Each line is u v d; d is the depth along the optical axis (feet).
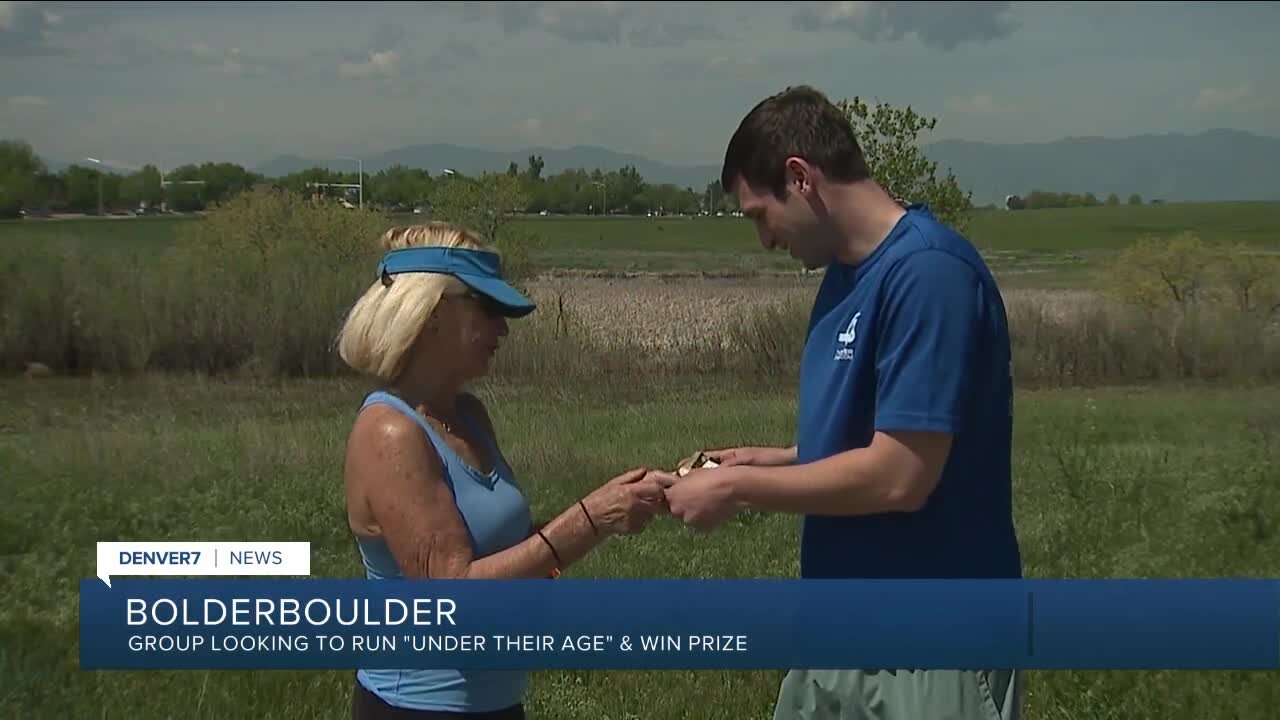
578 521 9.91
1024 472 33.86
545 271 169.17
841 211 9.75
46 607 22.00
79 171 269.23
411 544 9.64
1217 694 15.62
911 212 9.78
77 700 16.57
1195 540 25.29
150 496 31.22
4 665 17.69
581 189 440.04
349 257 88.12
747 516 28.68
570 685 17.62
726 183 10.46
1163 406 51.03
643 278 151.12
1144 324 69.26
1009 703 10.21
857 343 9.64
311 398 58.44
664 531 27.02
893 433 9.27
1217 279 76.64
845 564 10.13
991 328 9.53
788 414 45.85
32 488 31.89
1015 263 190.60
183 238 99.96
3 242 73.77
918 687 10.08
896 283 9.37
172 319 69.56
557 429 41.45
